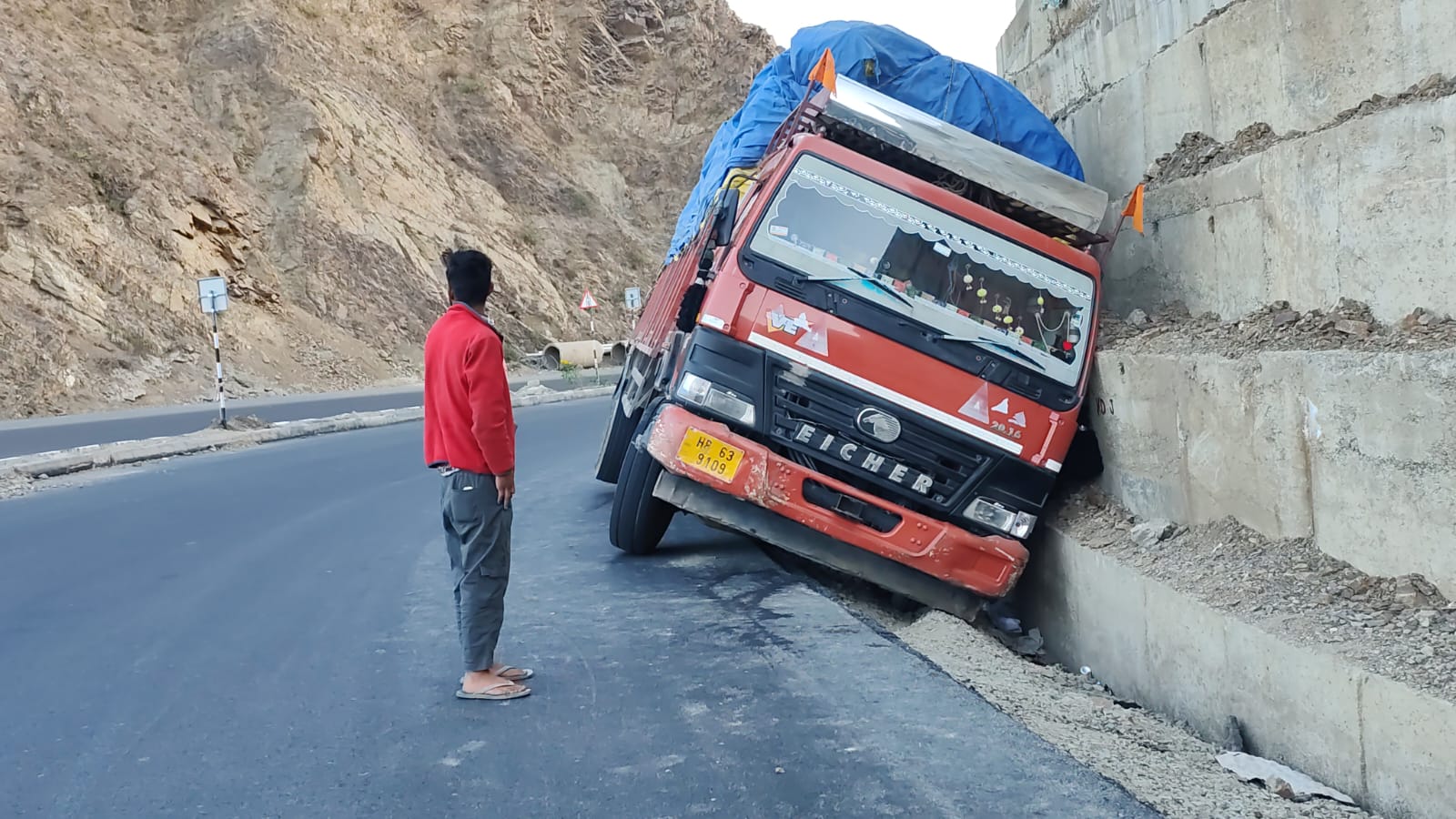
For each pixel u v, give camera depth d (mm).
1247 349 6254
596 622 6445
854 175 7387
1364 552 5180
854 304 7180
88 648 6148
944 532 7055
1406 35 5863
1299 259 6477
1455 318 5254
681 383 7230
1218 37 7859
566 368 39094
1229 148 7707
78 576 8102
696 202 11047
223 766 4410
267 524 10305
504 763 4383
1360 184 5863
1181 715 5672
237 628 6527
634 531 8133
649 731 4688
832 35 9422
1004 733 4605
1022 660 6617
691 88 67625
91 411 27172
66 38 38594
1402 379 4891
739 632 6152
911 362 7148
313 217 39406
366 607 6988
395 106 51281
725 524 7289
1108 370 7680
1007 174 7793
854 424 7102
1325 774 4516
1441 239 5328
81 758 4520
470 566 5102
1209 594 5551
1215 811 4020
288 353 34594
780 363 7133
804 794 4039
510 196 54000
